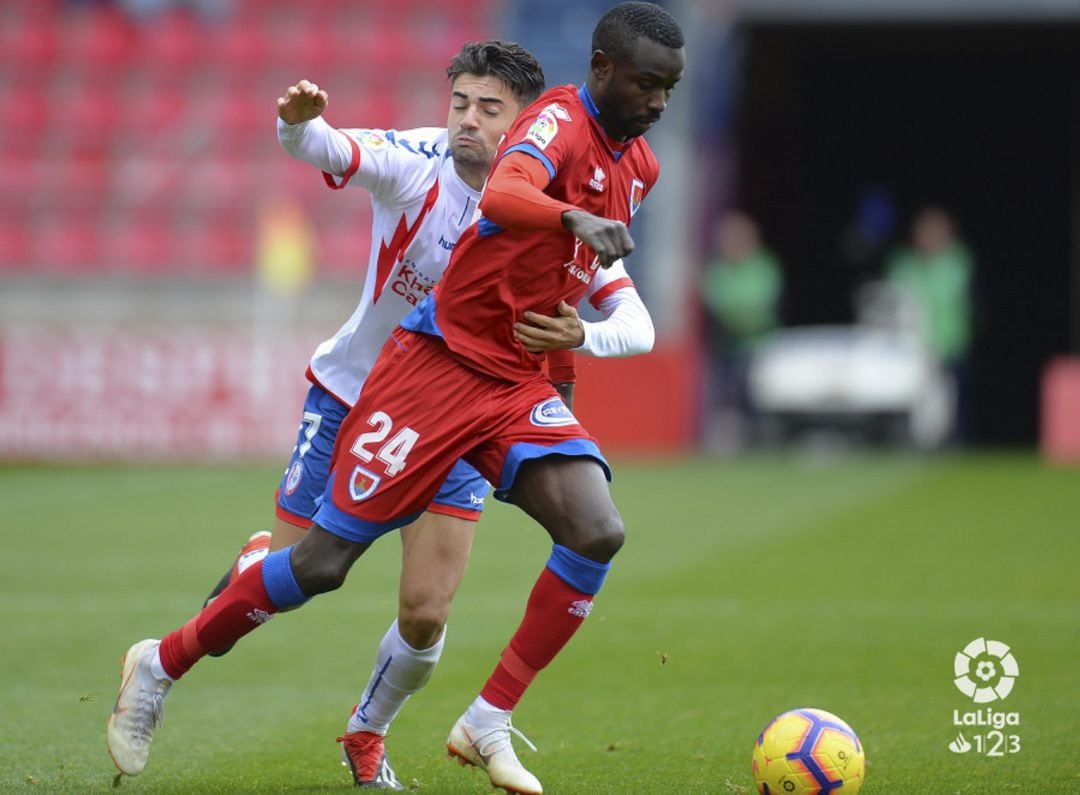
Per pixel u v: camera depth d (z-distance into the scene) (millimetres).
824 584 34125
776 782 15641
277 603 16578
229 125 79000
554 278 16516
